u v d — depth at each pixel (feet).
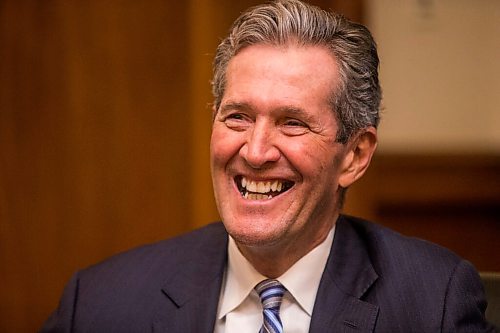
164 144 33.30
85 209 33.53
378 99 19.13
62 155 33.30
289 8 17.76
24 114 33.12
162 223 33.58
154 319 19.01
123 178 33.42
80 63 32.94
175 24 32.89
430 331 18.07
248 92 17.17
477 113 35.50
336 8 33.04
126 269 20.22
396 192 36.04
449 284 18.81
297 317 18.48
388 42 35.04
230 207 17.71
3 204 33.42
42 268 33.68
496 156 35.63
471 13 34.91
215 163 17.81
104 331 19.07
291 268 18.60
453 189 35.91
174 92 33.12
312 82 17.35
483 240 36.35
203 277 19.48
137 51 32.94
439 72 35.24
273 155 17.16
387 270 19.03
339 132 17.89
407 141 35.76
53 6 32.71
